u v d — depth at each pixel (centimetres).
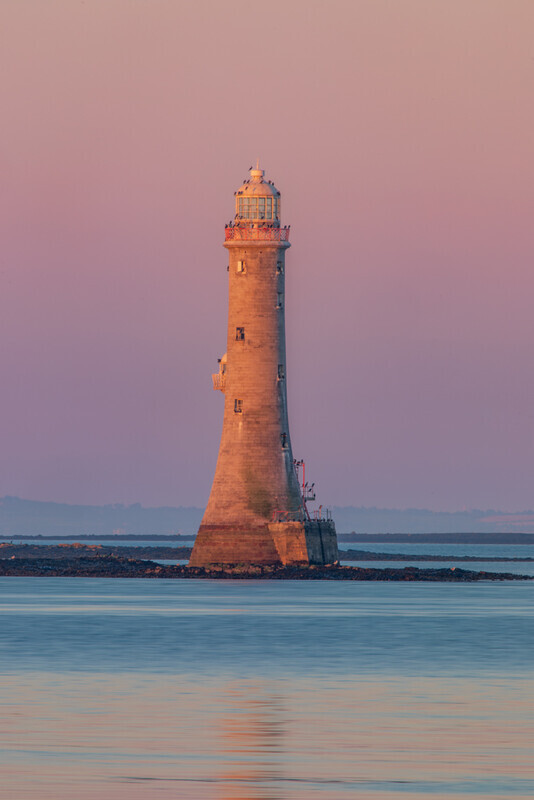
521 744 17375
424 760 16312
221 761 16188
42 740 17450
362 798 14262
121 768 15725
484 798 14288
